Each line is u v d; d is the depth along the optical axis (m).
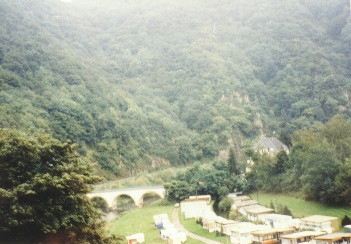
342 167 88.00
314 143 107.62
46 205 41.81
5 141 43.50
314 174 89.25
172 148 199.75
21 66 183.12
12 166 42.69
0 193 38.69
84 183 45.97
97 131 175.75
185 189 119.06
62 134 155.62
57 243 42.84
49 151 45.41
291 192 103.12
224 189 113.00
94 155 161.25
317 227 69.75
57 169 44.44
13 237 41.28
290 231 67.19
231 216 88.56
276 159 114.31
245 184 117.25
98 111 187.38
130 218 102.50
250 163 149.00
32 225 41.56
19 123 140.62
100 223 51.66
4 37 195.75
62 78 199.12
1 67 173.62
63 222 41.84
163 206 118.56
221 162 135.88
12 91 164.75
